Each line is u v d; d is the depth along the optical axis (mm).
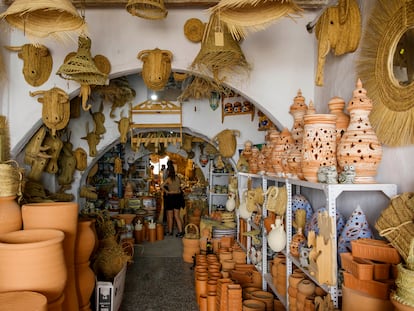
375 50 2164
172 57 3238
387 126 1991
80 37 2646
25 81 3238
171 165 7898
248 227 3887
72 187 5371
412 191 1841
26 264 1573
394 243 1598
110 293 3170
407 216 1620
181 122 5328
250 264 3734
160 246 6656
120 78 4844
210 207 6633
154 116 5391
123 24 3252
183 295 4117
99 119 5336
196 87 4363
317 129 2105
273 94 3307
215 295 3199
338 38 2420
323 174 1955
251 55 3316
